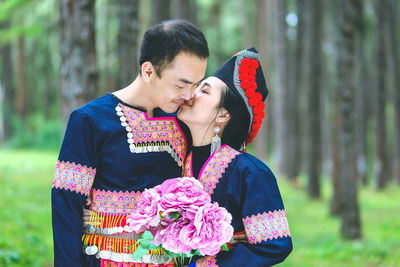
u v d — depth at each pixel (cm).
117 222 193
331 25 2370
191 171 205
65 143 192
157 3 811
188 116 203
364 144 2091
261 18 1983
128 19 547
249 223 189
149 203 184
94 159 194
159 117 203
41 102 3756
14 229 628
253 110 206
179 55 185
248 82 204
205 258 190
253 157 202
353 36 869
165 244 178
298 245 830
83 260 196
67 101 445
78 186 188
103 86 2116
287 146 1884
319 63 1509
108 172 196
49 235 664
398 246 764
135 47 552
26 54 3403
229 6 2859
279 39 1906
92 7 444
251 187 192
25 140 2633
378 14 1894
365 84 2203
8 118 2789
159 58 187
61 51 459
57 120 3053
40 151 2503
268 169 200
